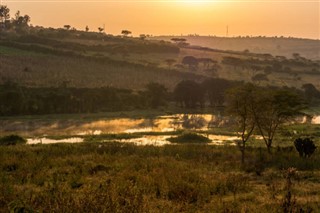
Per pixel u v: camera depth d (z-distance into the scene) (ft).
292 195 49.16
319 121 290.76
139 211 34.12
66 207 33.27
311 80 542.57
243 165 83.66
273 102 115.44
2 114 295.69
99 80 424.87
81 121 276.00
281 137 187.93
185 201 43.39
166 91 394.52
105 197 35.45
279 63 628.69
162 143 171.94
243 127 106.22
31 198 39.86
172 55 649.20
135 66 504.43
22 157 86.79
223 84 380.99
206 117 306.96
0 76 375.86
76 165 75.92
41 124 257.55
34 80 384.06
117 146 119.44
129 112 334.65
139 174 60.23
